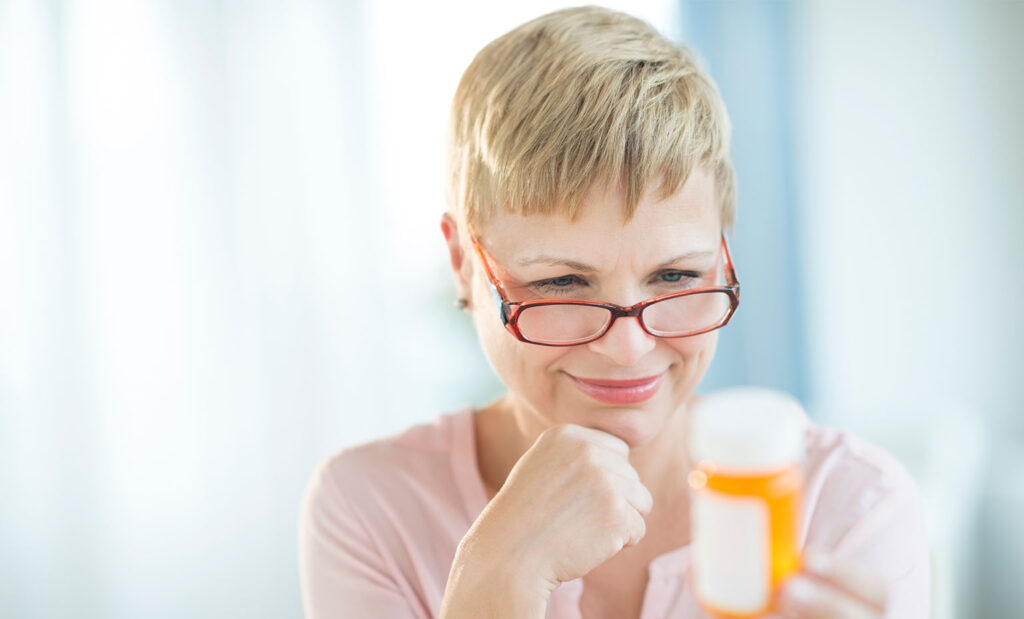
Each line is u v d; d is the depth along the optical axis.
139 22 1.83
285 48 1.99
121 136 1.83
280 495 2.03
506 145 0.68
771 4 2.38
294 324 2.02
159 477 1.91
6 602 1.81
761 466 0.42
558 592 0.79
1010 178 2.34
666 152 0.65
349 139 2.06
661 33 0.76
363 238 2.09
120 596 1.89
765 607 0.42
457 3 2.13
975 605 1.85
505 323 0.70
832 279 2.54
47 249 1.78
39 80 1.75
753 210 2.39
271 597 2.03
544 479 0.68
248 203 1.96
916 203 2.44
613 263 0.68
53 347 1.80
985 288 2.40
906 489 0.85
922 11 2.38
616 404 0.72
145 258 1.87
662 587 0.79
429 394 2.25
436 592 0.86
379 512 0.89
